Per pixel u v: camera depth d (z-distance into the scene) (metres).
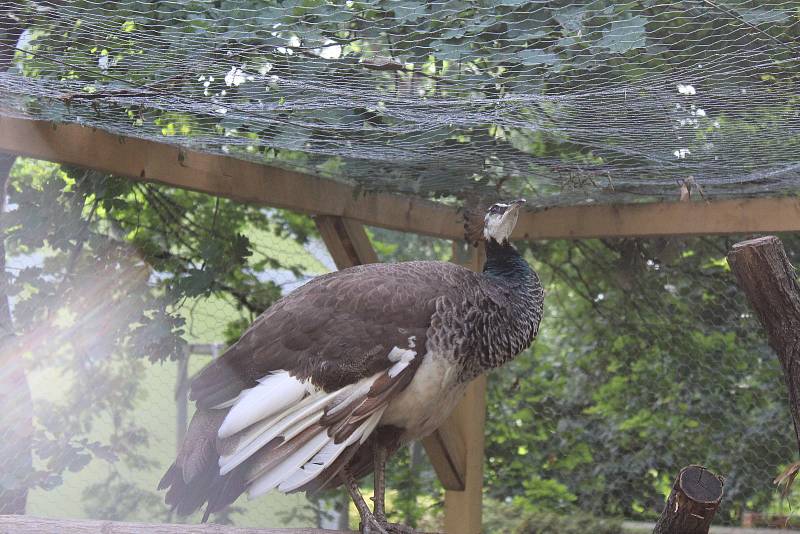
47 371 6.96
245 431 4.09
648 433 7.95
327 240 6.60
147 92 4.76
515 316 4.73
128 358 7.06
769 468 7.55
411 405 4.38
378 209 6.71
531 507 8.31
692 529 3.57
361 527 4.26
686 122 5.14
